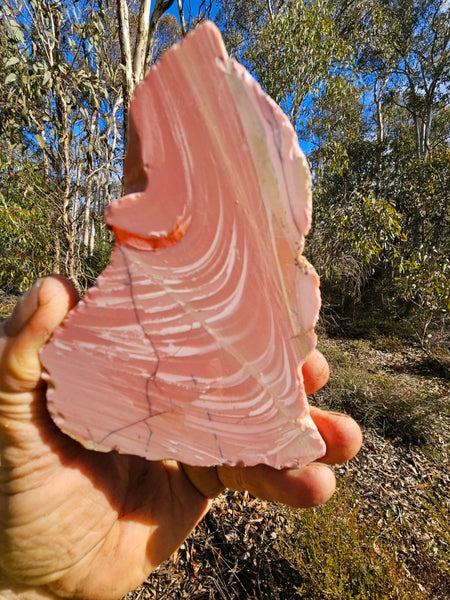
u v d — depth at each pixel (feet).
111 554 0.48
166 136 0.38
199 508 0.60
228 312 0.41
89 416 0.40
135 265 0.39
